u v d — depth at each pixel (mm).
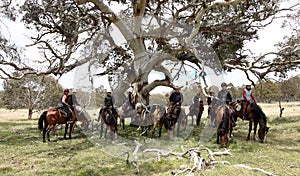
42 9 14898
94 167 7152
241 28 16703
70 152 9203
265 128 11172
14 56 14203
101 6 12258
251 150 9492
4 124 21016
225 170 6594
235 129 15141
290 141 11414
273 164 7523
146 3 13570
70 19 15242
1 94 33594
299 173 6594
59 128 15172
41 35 15188
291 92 47844
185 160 7688
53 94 32438
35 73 13906
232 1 12945
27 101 32188
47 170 6918
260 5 15992
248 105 11945
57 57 13742
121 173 6594
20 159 8234
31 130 15570
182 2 14391
